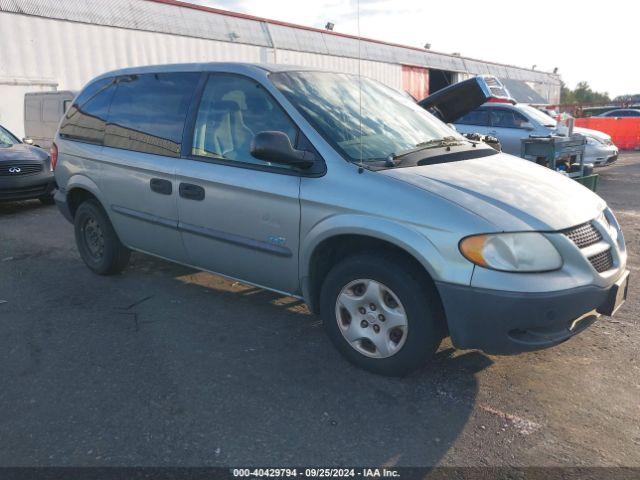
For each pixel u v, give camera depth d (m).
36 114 12.81
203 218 3.73
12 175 8.01
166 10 17.69
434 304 2.86
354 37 24.72
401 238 2.77
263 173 3.38
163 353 3.45
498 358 3.36
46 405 2.87
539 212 2.79
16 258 5.59
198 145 3.78
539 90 42.34
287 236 3.28
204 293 4.49
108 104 4.55
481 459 2.44
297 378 3.12
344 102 3.65
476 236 2.64
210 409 2.82
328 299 3.21
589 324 2.90
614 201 8.76
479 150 3.66
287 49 21.02
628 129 20.08
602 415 2.77
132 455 2.47
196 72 3.96
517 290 2.59
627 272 3.06
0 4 13.55
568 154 7.28
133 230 4.36
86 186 4.62
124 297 4.41
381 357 3.05
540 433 2.62
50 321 3.94
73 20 15.04
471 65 33.69
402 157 3.23
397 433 2.62
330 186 3.07
